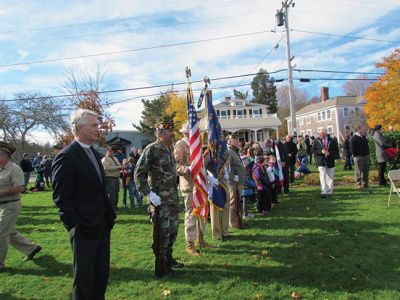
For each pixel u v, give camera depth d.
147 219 8.88
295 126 20.83
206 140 7.05
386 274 4.53
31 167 18.73
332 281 4.42
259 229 7.01
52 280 4.99
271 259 5.27
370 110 31.05
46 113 22.61
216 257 5.50
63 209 3.20
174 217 5.11
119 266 5.35
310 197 10.13
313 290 4.18
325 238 6.11
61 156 3.27
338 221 7.13
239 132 47.84
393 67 29.53
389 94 29.67
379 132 11.08
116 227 8.09
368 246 5.57
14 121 22.14
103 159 9.64
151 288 4.50
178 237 6.89
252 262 5.20
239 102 50.88
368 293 4.04
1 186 5.34
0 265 5.47
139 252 6.04
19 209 5.59
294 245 5.83
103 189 3.53
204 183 5.71
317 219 7.44
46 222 9.30
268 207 8.33
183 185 5.91
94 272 3.49
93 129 3.47
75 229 3.32
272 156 9.51
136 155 14.73
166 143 4.99
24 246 5.84
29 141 25.81
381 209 7.89
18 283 4.92
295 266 4.95
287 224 7.23
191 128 5.74
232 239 6.43
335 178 13.49
